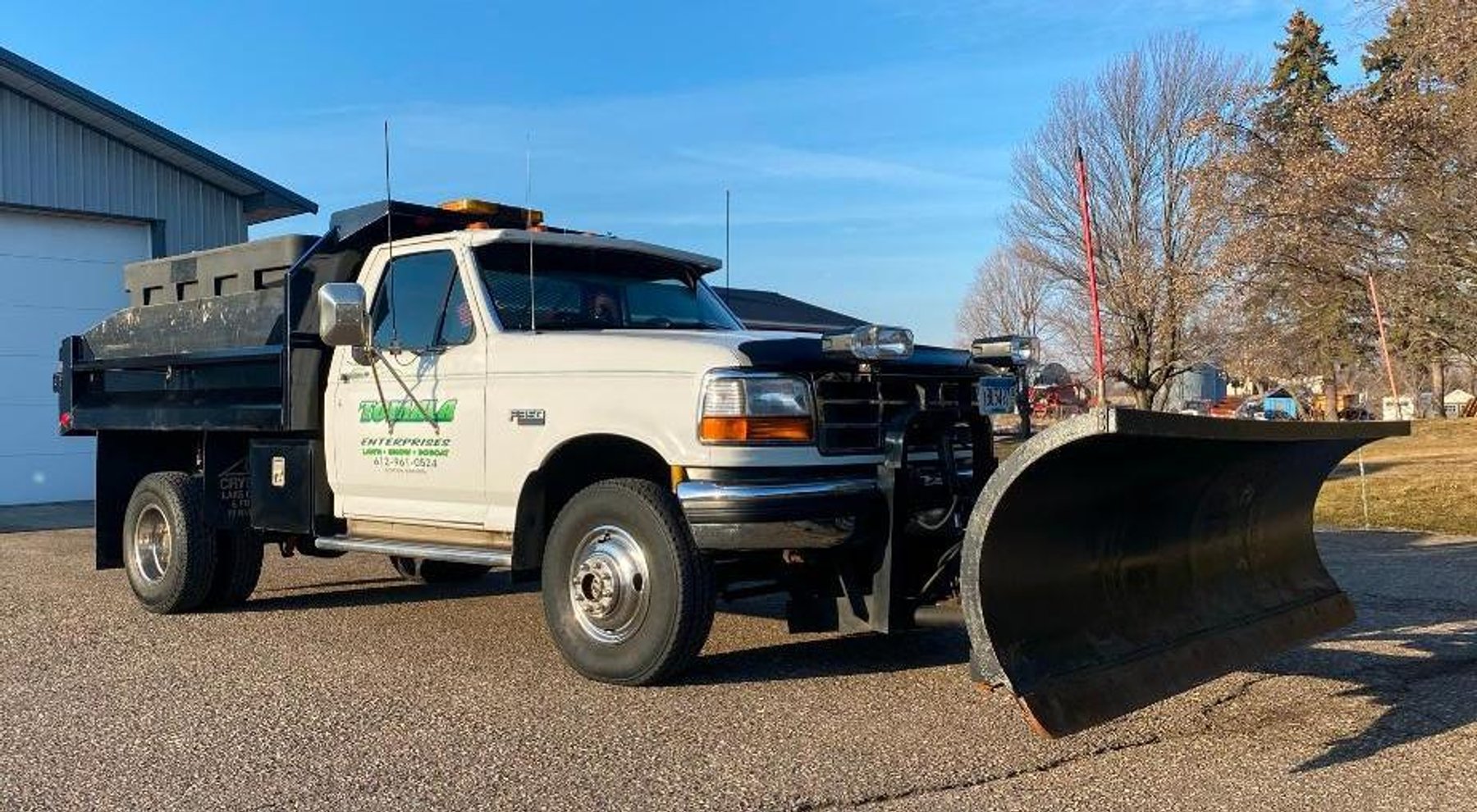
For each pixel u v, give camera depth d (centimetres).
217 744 475
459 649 650
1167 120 3694
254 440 734
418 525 650
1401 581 877
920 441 557
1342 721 500
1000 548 416
